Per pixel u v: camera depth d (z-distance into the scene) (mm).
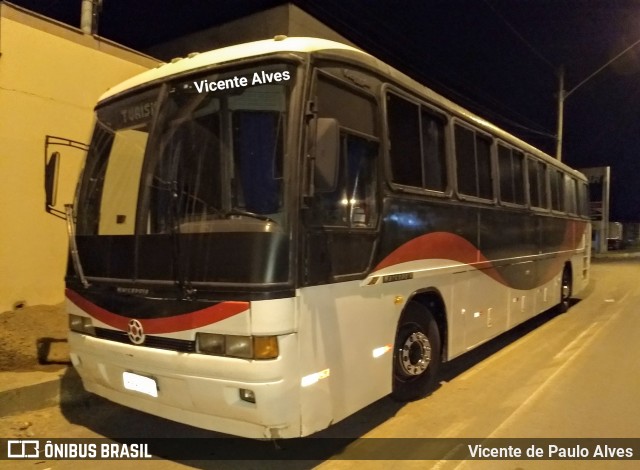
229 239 3941
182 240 4137
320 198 4215
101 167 5016
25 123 7816
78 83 8508
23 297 7832
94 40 8750
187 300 4074
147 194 4457
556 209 11117
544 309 10352
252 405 3891
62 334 7109
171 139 4457
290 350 3848
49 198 5113
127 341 4461
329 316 4223
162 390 4281
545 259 10242
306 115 4020
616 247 40844
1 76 7516
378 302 4875
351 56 4750
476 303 7090
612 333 9766
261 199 4004
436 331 6141
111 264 4617
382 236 4945
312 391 4039
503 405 5902
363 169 4785
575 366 7473
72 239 5020
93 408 5793
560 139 22297
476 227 7062
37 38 7949
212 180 4191
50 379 5789
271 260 3832
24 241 7820
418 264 5594
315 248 4094
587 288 16875
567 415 5578
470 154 7047
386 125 5121
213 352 3961
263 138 4102
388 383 5047
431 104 6074
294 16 13359
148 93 4770
